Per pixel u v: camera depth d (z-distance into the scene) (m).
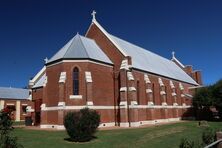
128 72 43.62
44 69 53.38
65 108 37.62
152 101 48.06
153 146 25.69
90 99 38.56
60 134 31.14
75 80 39.47
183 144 16.52
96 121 27.64
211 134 18.66
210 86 59.50
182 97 64.56
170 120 56.75
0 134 12.16
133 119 41.41
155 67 58.41
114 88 44.62
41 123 40.22
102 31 48.28
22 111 85.38
